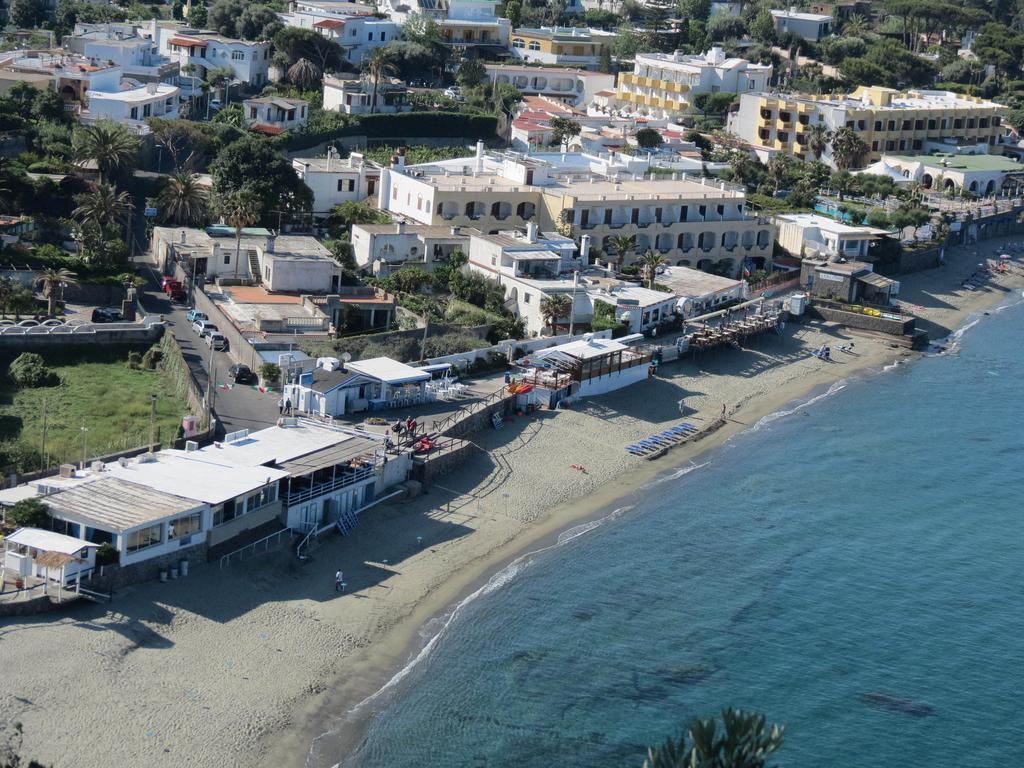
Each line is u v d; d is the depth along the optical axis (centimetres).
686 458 15012
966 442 16275
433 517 12681
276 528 11594
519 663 10469
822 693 10475
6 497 10756
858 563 12738
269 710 9488
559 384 15562
